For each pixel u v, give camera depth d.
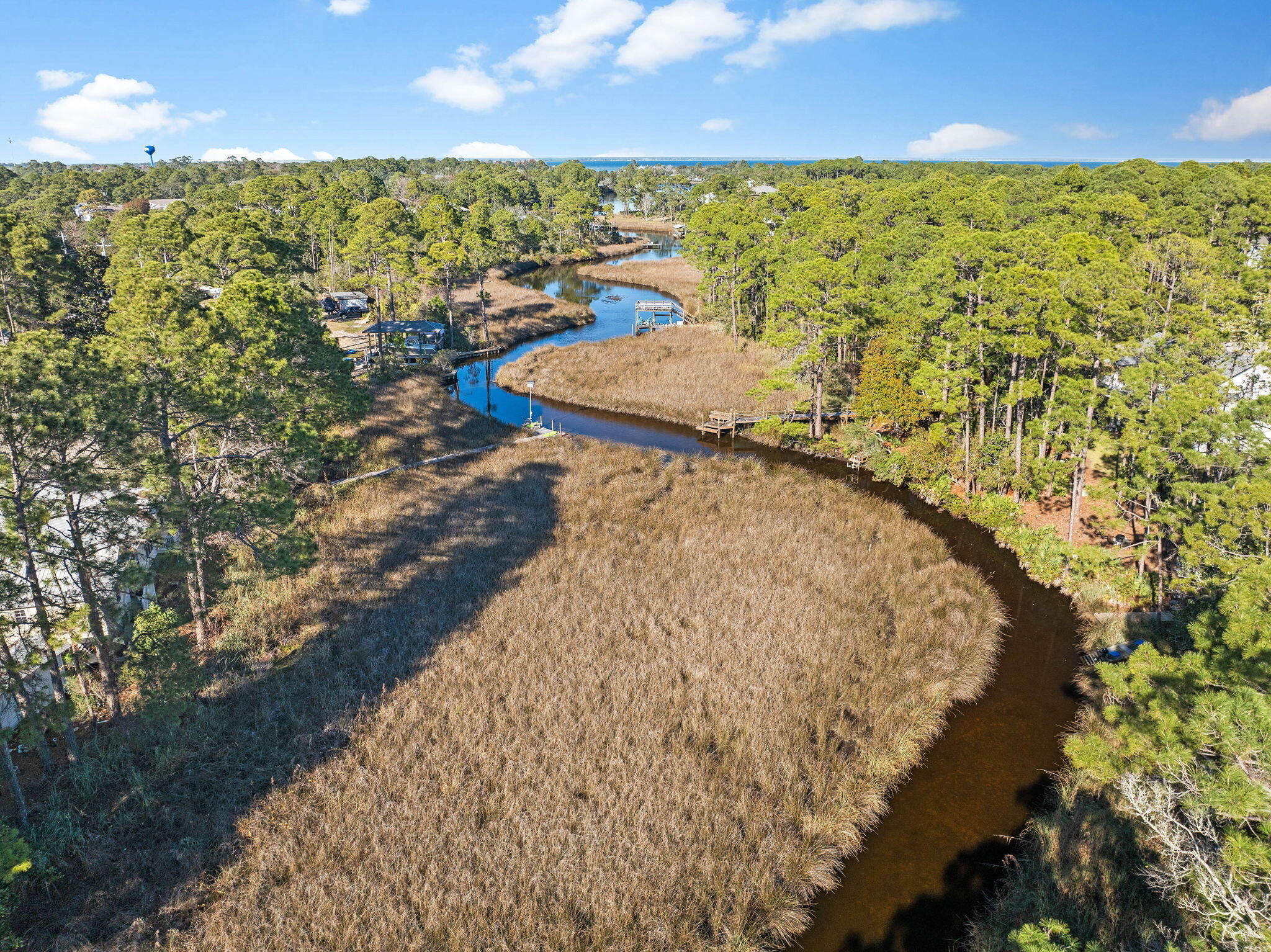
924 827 19.03
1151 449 25.91
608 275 122.69
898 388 41.47
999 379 38.66
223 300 32.84
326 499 36.25
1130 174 66.00
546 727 21.14
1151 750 15.93
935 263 37.03
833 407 52.81
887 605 28.64
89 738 20.86
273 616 26.70
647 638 25.78
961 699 24.08
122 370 19.22
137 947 14.65
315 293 83.12
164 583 28.34
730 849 17.47
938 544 33.97
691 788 18.98
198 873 16.41
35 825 17.00
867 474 44.38
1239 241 47.75
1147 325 28.84
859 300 45.44
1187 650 24.03
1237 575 21.20
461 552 31.89
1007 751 21.80
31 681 17.16
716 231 73.19
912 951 15.76
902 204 70.19
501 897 15.93
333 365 36.72
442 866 16.77
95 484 16.92
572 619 26.64
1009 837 18.73
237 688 22.86
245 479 25.89
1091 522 34.34
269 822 17.81
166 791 18.88
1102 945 13.22
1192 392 25.03
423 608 27.38
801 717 21.95
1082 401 31.42
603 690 22.91
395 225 84.94
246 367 28.25
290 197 110.69
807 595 28.70
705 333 75.75
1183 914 14.06
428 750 20.05
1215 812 13.00
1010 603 30.08
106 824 17.59
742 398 56.34
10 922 14.83
